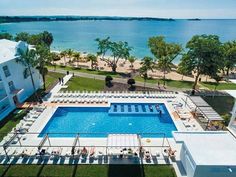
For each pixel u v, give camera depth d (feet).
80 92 134.10
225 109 114.52
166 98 126.00
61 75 173.17
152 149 79.82
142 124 102.17
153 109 114.11
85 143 83.82
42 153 75.15
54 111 108.17
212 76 133.59
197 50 127.24
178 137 72.33
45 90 137.59
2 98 110.32
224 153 64.64
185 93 135.33
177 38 519.19
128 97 126.41
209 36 131.13
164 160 74.02
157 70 207.92
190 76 190.49
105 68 218.18
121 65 235.61
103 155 75.92
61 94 129.90
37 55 123.03
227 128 88.07
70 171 68.28
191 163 64.13
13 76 114.32
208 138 72.08
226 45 181.68
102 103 118.32
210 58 126.62
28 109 110.83
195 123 97.55
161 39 227.20
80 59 249.14
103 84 151.84
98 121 104.63
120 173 67.62
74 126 99.76
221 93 138.10
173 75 192.85
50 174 66.95
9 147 79.97
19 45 120.98
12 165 71.15
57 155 75.00
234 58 178.70
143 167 70.54
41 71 129.59
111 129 97.96
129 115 109.81
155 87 147.33
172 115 105.40
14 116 105.09
